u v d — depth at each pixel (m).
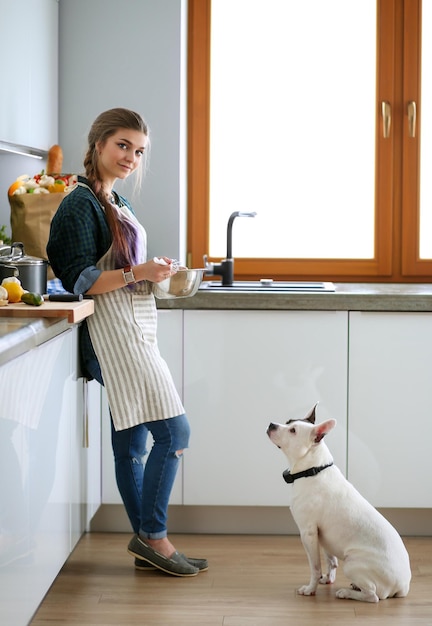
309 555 2.95
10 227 3.77
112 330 2.99
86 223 2.94
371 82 4.14
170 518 3.66
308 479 2.95
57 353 2.76
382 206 4.16
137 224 3.10
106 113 3.01
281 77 4.15
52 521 2.73
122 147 2.99
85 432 3.20
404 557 2.93
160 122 3.89
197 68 4.13
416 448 3.54
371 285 4.04
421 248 4.19
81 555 3.36
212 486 3.58
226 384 3.54
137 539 3.15
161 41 3.87
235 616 2.79
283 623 2.74
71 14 3.89
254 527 3.66
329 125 4.16
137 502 3.21
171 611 2.83
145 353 3.01
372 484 3.55
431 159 4.15
